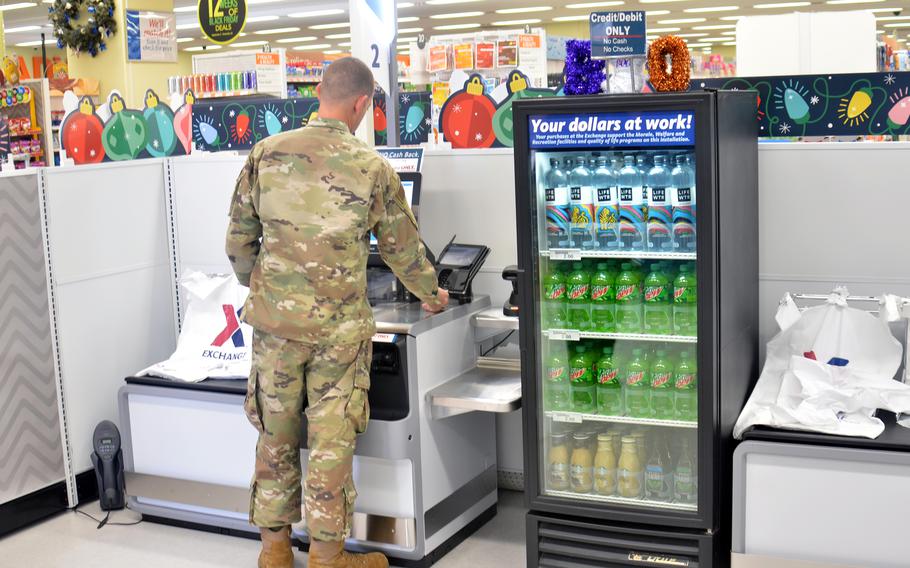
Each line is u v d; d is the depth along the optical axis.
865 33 5.34
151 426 3.95
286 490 3.30
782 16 5.43
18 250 3.85
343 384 3.14
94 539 3.84
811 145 3.46
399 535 3.44
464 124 4.30
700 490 3.01
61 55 27.47
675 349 3.25
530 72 9.46
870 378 3.09
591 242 3.17
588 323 3.22
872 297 3.39
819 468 2.86
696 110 2.80
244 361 3.90
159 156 4.77
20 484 3.92
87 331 4.18
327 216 3.06
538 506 3.24
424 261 3.34
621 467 3.24
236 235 3.23
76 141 4.30
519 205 3.08
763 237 3.58
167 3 11.90
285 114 4.86
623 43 3.11
